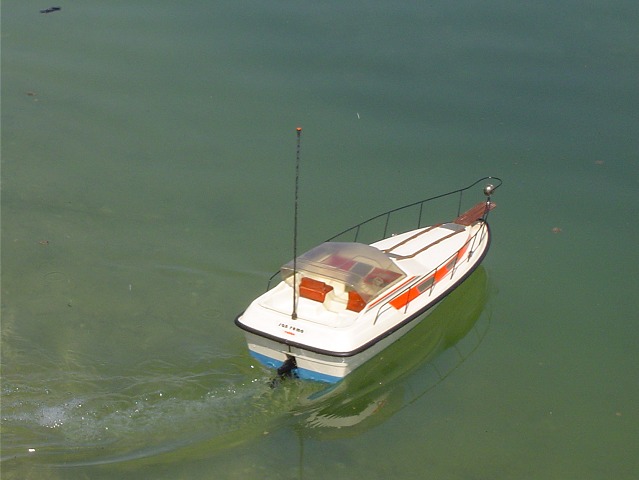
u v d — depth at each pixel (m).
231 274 12.97
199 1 23.36
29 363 10.68
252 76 19.19
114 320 11.77
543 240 14.08
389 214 14.58
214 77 19.19
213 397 10.20
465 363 11.48
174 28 21.70
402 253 12.70
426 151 16.48
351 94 18.47
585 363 11.43
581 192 15.26
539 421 10.38
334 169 15.92
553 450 9.88
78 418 9.68
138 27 21.75
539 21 21.78
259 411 10.09
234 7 22.91
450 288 12.06
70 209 14.57
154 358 10.90
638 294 12.78
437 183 15.51
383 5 22.89
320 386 10.51
